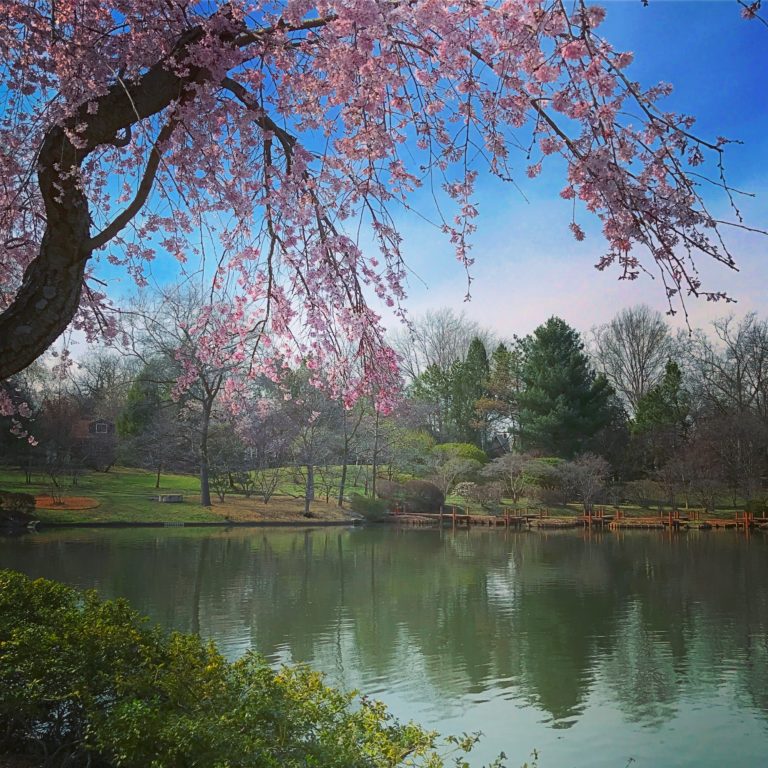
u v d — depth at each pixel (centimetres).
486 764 628
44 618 489
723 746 680
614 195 352
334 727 381
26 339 354
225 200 524
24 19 467
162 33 447
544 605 1359
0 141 526
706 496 4003
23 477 3616
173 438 3566
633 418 5062
